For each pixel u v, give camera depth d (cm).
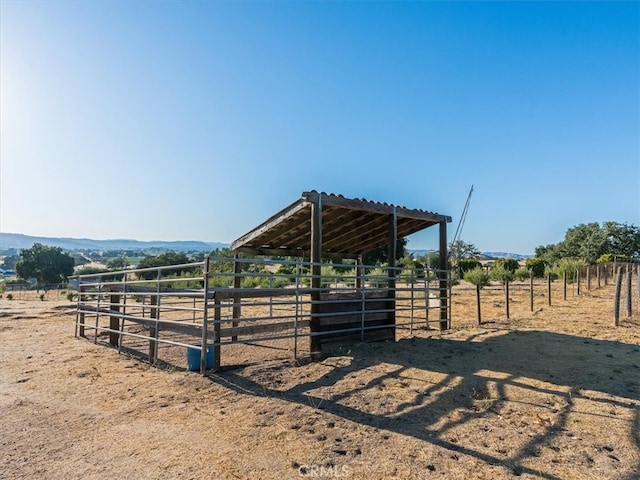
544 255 5869
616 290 951
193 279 596
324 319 739
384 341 825
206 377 562
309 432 386
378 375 570
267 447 355
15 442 370
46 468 322
